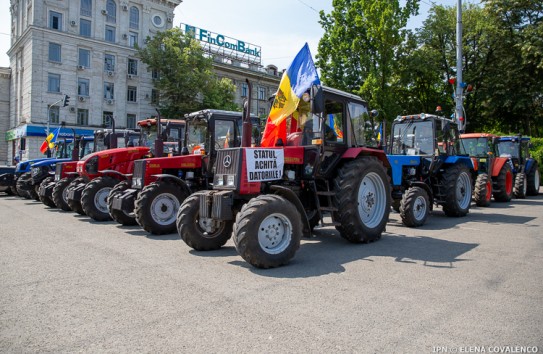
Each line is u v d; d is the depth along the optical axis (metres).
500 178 13.55
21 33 38.81
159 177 7.87
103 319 3.34
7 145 43.81
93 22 37.66
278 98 6.24
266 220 5.09
